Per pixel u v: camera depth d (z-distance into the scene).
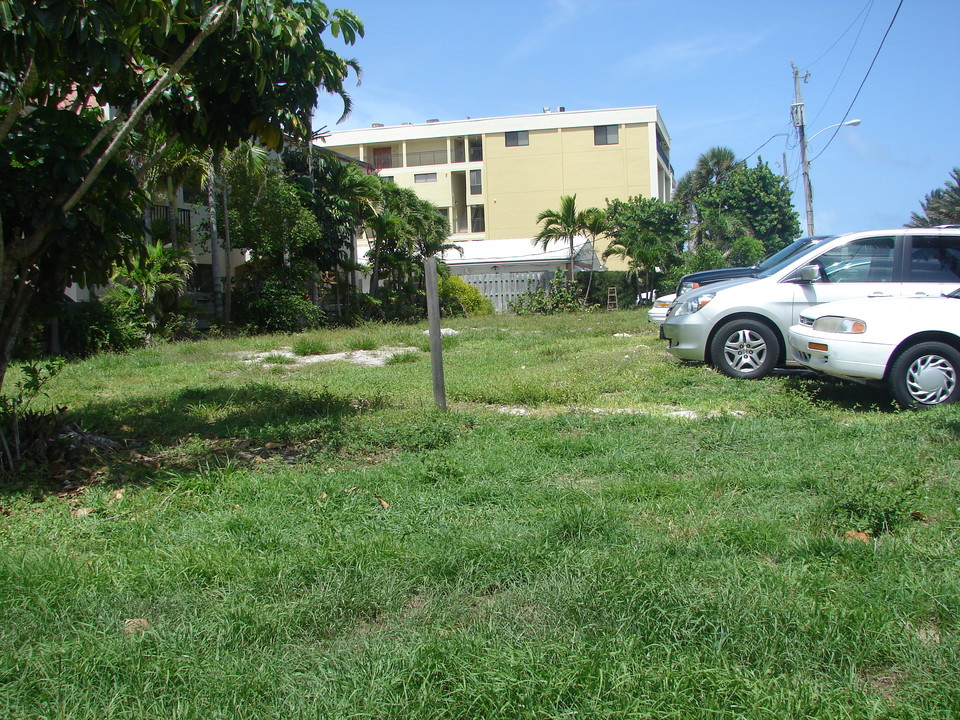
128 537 4.07
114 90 6.40
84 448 6.13
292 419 7.32
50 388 10.61
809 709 2.38
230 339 19.36
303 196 24.50
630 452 5.66
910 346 7.40
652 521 4.12
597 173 48.53
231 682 2.58
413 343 16.11
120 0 5.13
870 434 5.98
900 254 9.39
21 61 5.33
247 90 6.59
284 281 23.53
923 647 2.75
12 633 2.95
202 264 24.86
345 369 12.30
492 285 35.91
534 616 3.03
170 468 5.64
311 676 2.62
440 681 2.54
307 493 4.78
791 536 3.81
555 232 34.88
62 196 5.70
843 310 7.76
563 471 5.30
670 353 10.59
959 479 4.79
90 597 3.24
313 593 3.22
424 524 4.14
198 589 3.35
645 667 2.61
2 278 5.62
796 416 7.00
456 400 8.75
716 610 2.96
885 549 3.61
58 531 4.22
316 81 6.69
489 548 3.62
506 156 49.28
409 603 3.26
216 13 5.66
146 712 2.46
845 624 2.87
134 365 13.34
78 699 2.52
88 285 6.55
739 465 5.23
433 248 32.44
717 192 52.50
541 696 2.44
